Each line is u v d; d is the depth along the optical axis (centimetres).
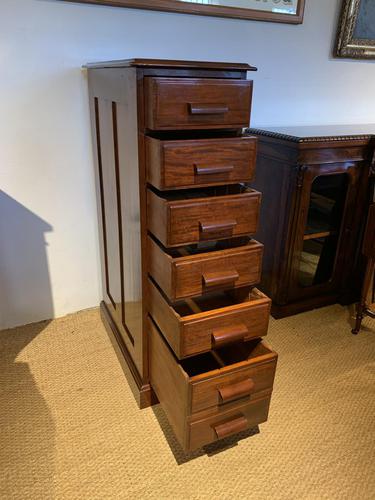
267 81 163
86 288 160
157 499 91
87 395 120
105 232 139
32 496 90
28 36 118
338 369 134
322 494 93
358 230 161
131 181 98
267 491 93
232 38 148
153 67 81
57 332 148
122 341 134
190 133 96
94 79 119
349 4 161
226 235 93
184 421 90
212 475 97
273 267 157
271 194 151
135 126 88
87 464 98
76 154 138
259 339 100
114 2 123
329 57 172
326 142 136
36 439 105
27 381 124
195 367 109
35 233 142
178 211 85
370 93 190
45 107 128
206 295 113
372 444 107
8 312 147
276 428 111
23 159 131
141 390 114
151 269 100
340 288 171
